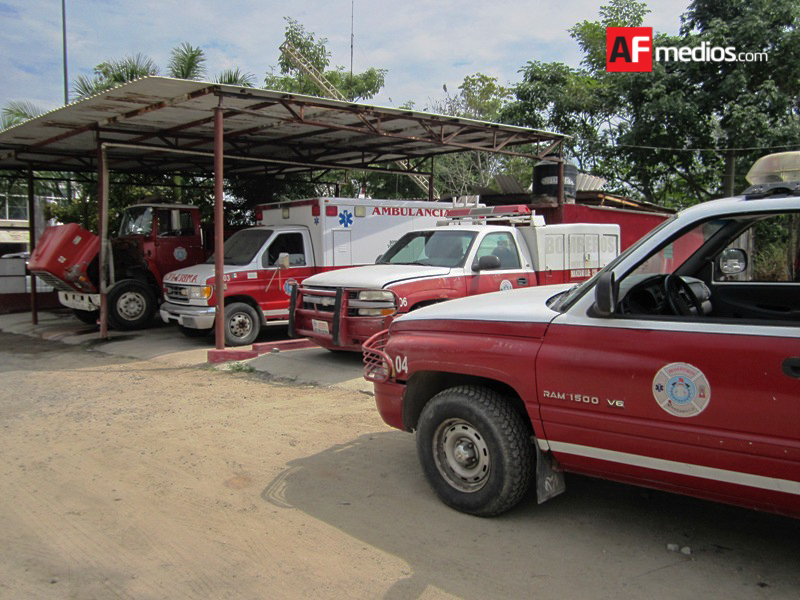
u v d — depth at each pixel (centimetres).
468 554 369
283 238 1202
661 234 351
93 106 1109
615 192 2422
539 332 379
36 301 1584
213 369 948
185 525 415
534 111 2344
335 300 862
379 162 1859
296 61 2606
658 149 2067
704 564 353
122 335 1334
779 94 1895
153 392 802
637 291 384
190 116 1185
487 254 930
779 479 300
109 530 410
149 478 499
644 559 360
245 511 434
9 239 3359
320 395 762
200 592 335
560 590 329
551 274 1012
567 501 440
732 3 2028
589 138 2334
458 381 450
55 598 331
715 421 314
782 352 297
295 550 378
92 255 1332
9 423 670
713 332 320
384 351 469
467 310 427
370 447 560
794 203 320
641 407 337
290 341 1070
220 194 1023
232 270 1141
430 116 1202
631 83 2127
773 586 330
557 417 369
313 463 524
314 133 1444
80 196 2361
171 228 1420
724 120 2002
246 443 579
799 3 1930
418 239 979
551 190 1526
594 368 351
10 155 1555
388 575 348
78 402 759
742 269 468
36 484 492
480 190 1920
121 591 337
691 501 438
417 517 420
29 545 392
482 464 409
